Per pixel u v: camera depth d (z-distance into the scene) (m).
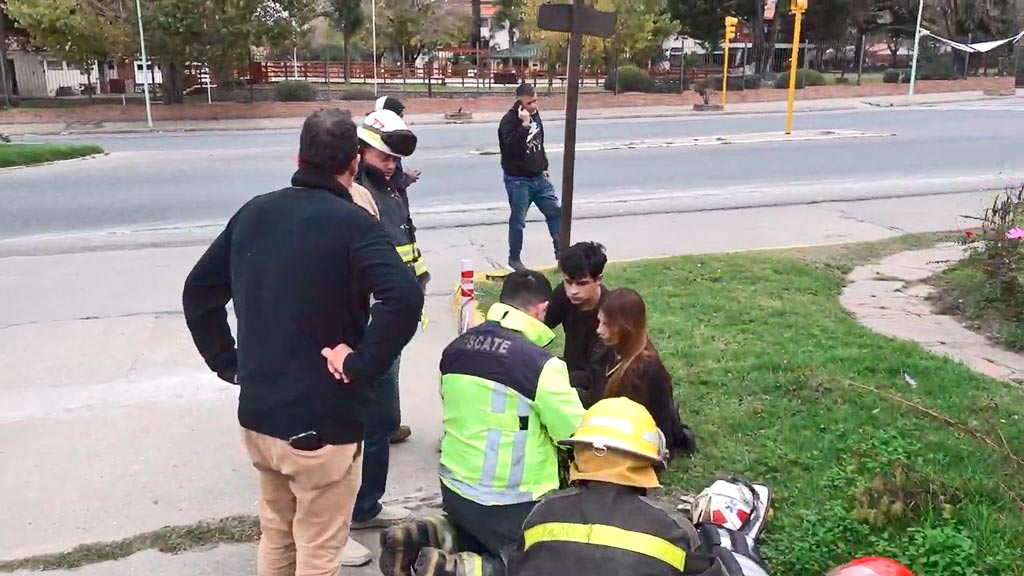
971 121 25.67
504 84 43.06
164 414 5.38
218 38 29.34
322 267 2.77
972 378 5.59
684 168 16.38
